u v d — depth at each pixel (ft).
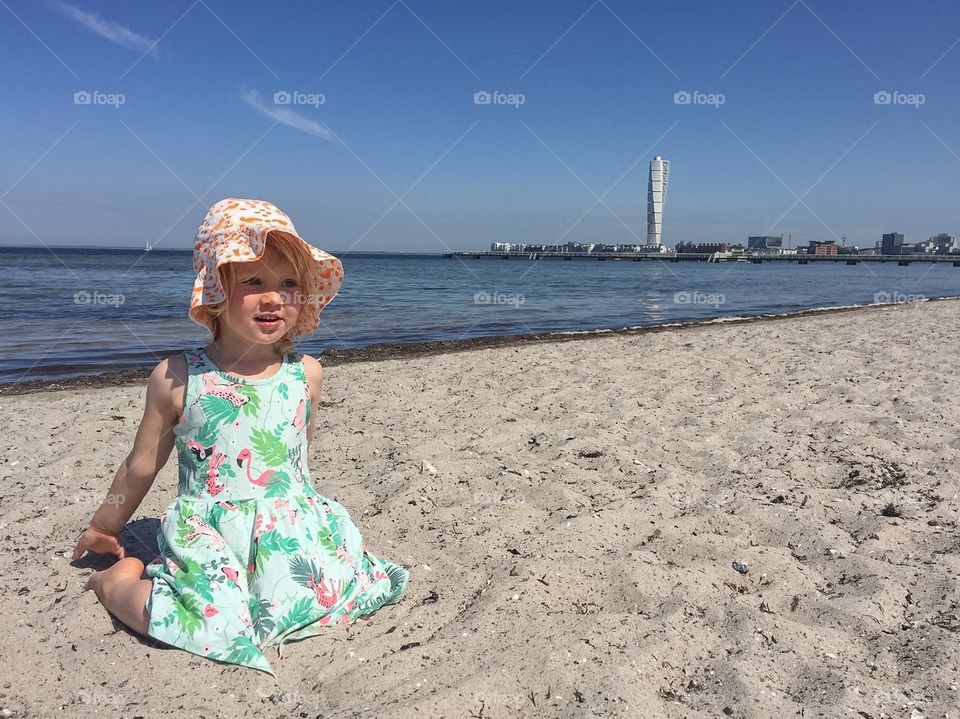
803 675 6.83
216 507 7.70
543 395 19.71
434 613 8.09
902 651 7.25
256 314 7.51
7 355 30.63
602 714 6.07
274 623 7.23
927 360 25.43
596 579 8.76
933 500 11.59
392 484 12.16
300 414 8.18
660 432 15.53
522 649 7.00
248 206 7.68
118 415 17.40
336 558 8.05
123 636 7.36
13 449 14.57
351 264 190.19
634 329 42.14
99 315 44.88
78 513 10.95
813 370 23.48
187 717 6.09
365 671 6.73
